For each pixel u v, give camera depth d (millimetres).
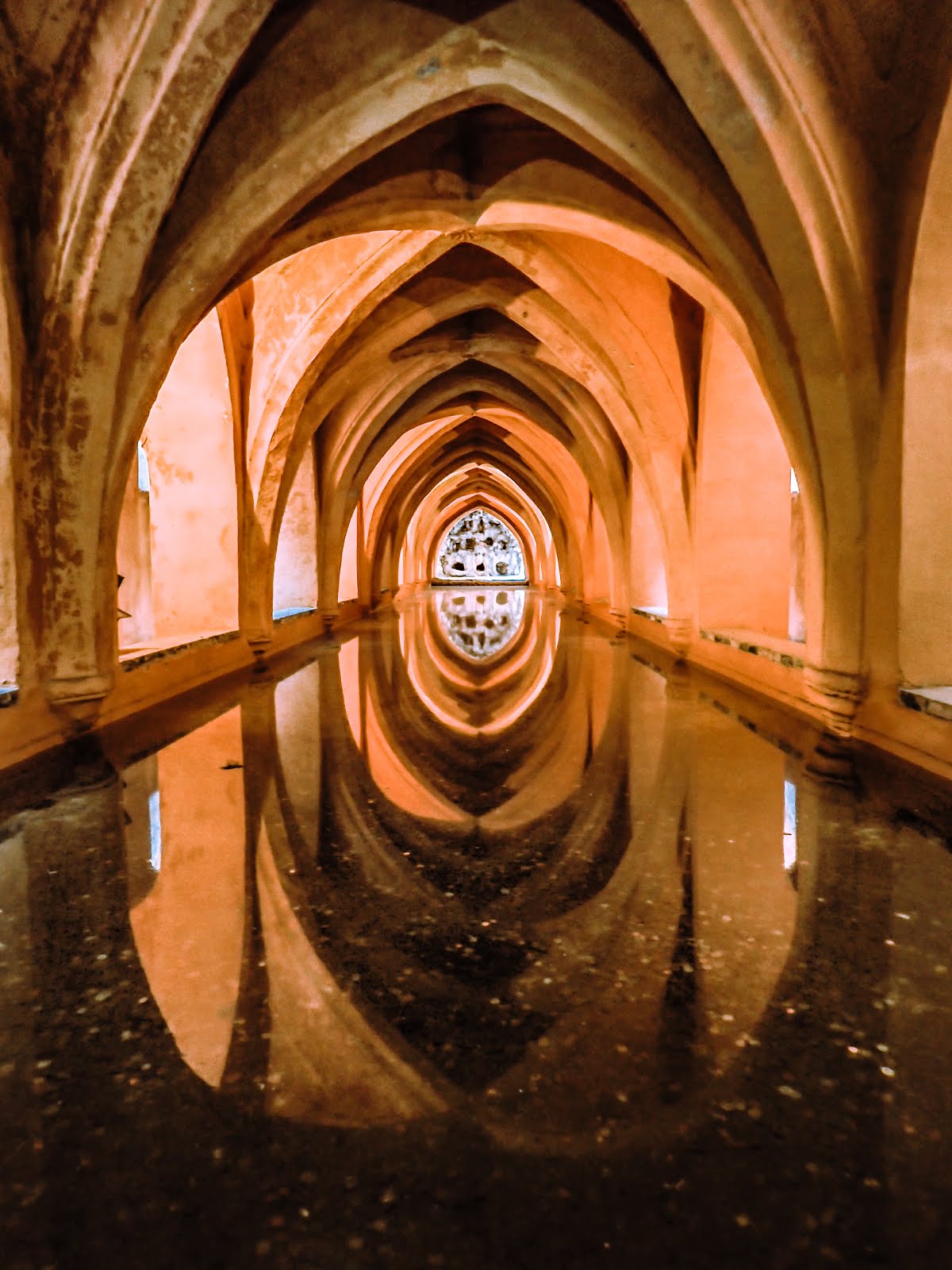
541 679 6699
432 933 2084
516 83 3697
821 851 2615
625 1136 1325
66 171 3441
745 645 5750
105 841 2781
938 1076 1479
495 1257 1094
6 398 3613
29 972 1891
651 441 6602
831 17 3033
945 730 3312
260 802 3219
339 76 3668
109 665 4285
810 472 3984
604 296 6043
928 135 3131
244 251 3971
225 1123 1364
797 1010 1701
